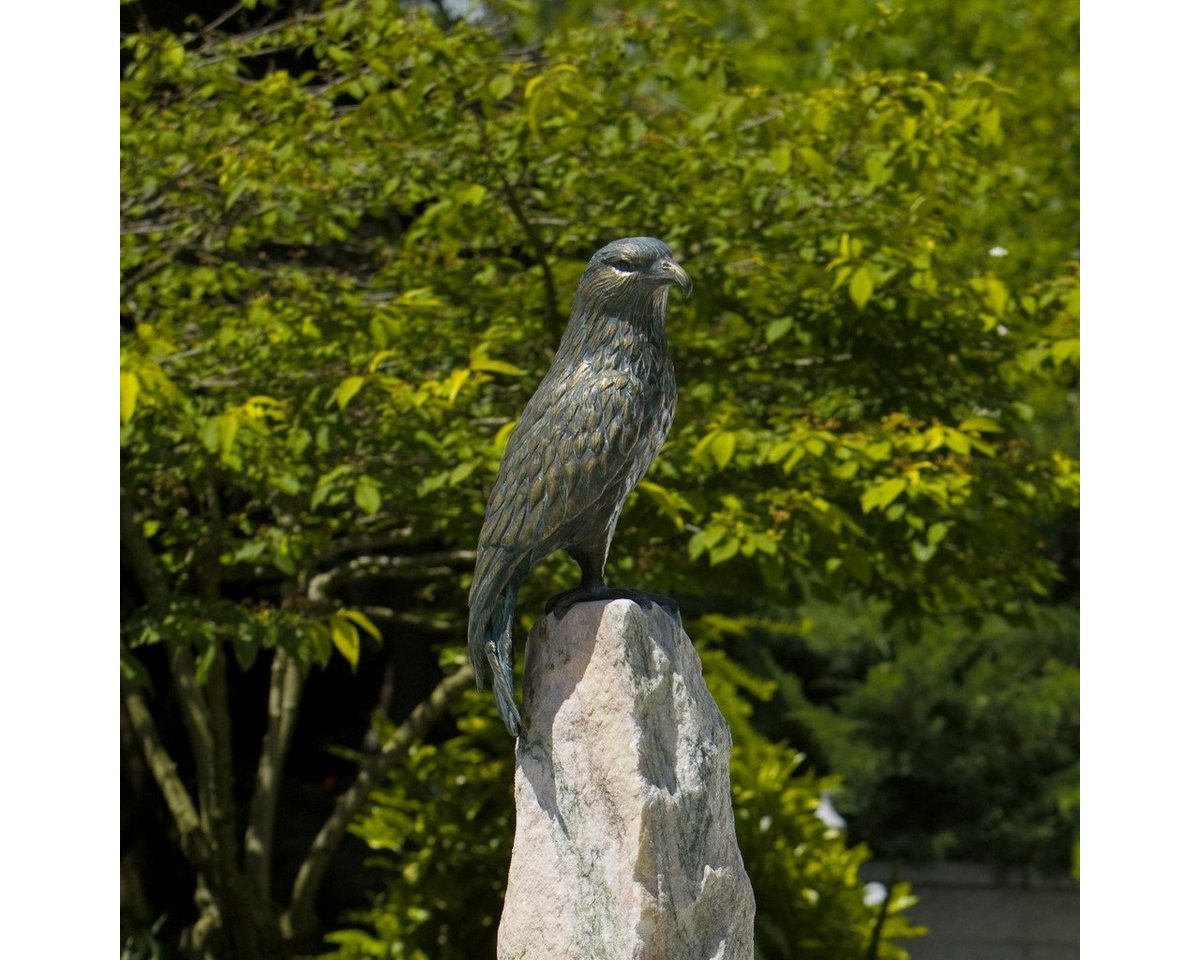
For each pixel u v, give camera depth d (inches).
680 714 184.5
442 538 356.8
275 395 299.4
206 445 257.6
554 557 323.6
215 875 402.0
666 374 184.2
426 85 300.0
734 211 324.2
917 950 625.0
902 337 326.6
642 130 304.3
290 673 410.0
